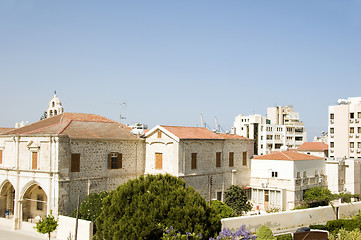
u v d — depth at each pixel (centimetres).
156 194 3550
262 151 14038
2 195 5284
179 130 5656
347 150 9288
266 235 4103
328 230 4791
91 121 5441
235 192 5953
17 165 4941
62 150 4522
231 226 4559
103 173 5016
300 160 6319
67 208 4547
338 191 6819
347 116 9356
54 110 6438
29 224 4888
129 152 5400
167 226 3309
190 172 5441
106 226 3522
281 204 6150
